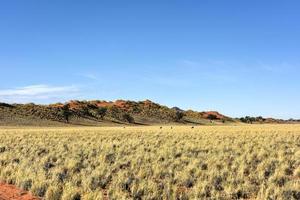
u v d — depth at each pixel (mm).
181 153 23734
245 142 31812
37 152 25000
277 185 14273
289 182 14344
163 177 16141
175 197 12398
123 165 19422
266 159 20422
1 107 160750
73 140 35938
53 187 13039
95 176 15469
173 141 32969
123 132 52375
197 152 24906
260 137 37625
